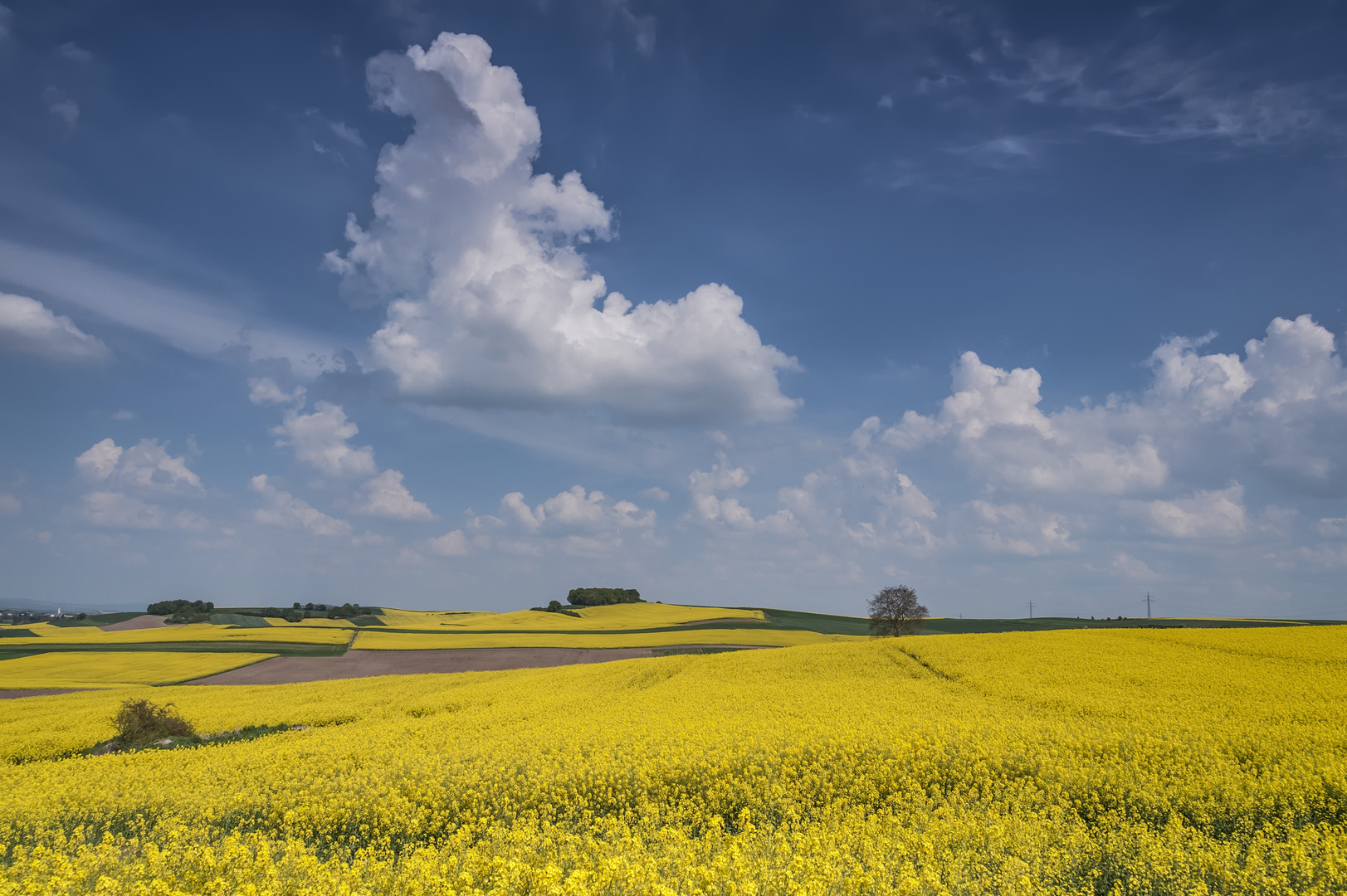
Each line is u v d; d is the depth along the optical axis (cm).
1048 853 998
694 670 3972
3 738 2503
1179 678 2858
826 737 1759
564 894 708
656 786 1455
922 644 4525
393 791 1384
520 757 1686
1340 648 3672
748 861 820
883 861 932
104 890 808
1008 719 2028
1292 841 998
